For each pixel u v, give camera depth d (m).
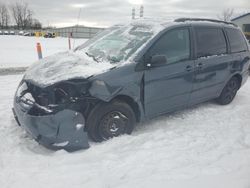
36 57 15.08
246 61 6.64
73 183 3.29
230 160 3.87
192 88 5.33
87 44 5.44
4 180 3.32
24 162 3.73
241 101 6.91
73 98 3.96
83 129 4.02
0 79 8.65
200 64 5.34
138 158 3.88
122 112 4.39
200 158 3.92
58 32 62.31
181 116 5.63
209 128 5.06
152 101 4.72
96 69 4.19
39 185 3.24
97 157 3.88
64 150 3.96
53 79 3.97
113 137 4.39
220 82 5.99
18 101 4.23
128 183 3.27
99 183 3.29
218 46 5.86
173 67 4.87
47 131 3.81
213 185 3.20
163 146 4.27
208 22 5.84
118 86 4.20
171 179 3.35
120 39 5.00
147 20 5.38
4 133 4.56
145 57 4.51
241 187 3.15
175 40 4.98
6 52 17.08
